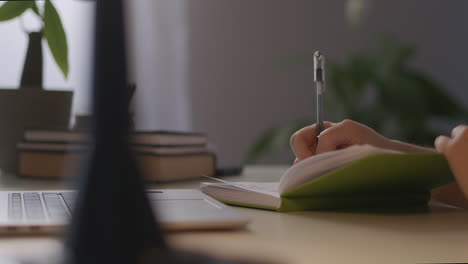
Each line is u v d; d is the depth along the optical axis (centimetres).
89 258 22
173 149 118
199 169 129
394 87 268
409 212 73
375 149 65
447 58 323
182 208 60
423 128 265
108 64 21
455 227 59
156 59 264
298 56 297
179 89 271
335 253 44
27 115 136
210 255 30
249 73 289
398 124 273
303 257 42
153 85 263
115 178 22
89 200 22
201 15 281
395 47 285
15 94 136
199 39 281
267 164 297
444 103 272
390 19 315
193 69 280
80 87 22
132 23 21
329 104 279
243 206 77
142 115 22
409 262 41
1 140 137
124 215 22
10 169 139
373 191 75
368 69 279
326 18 303
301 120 284
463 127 66
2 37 219
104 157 22
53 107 138
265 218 65
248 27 290
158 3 264
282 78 293
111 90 21
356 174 66
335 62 302
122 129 22
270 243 48
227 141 286
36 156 128
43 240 47
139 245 22
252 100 290
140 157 22
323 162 68
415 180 73
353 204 75
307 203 72
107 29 21
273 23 295
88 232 22
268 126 291
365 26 309
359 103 280
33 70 139
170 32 267
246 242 49
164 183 115
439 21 322
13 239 47
